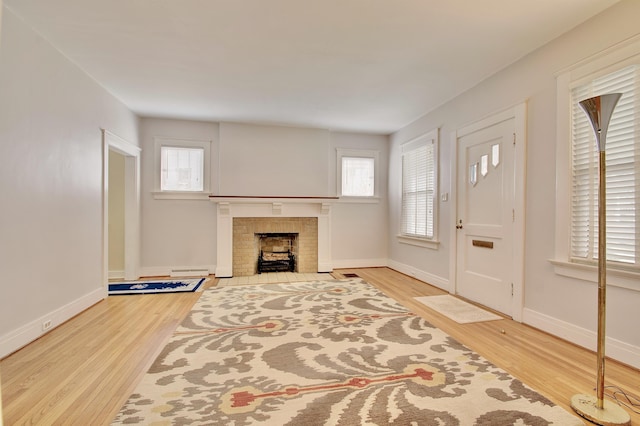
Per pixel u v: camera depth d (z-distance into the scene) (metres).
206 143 5.15
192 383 1.97
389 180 5.91
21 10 2.32
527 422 1.61
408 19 2.42
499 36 2.65
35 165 2.60
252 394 1.85
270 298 3.84
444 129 4.24
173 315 3.21
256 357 2.31
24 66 2.47
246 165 5.22
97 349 2.43
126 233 4.72
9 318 2.34
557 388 1.92
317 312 3.31
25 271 2.49
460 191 3.90
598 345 1.69
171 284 4.50
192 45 2.81
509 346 2.50
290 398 1.81
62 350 2.42
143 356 2.33
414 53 2.94
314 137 5.50
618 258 2.25
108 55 2.97
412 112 4.62
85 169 3.32
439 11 2.33
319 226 5.49
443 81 3.55
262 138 5.29
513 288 3.10
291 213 5.36
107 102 3.79
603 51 2.30
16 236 2.40
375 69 3.26
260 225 5.33
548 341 2.59
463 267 3.84
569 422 1.62
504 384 1.96
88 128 3.38
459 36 2.66
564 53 2.60
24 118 2.48
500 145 3.27
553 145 2.70
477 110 3.61
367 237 5.88
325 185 5.54
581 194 2.50
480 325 2.95
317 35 2.65
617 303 2.23
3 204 2.29
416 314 3.25
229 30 2.58
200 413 1.68
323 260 5.50
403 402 1.78
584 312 2.46
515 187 3.07
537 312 2.86
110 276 4.88
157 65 3.18
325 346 2.50
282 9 2.31
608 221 2.31
